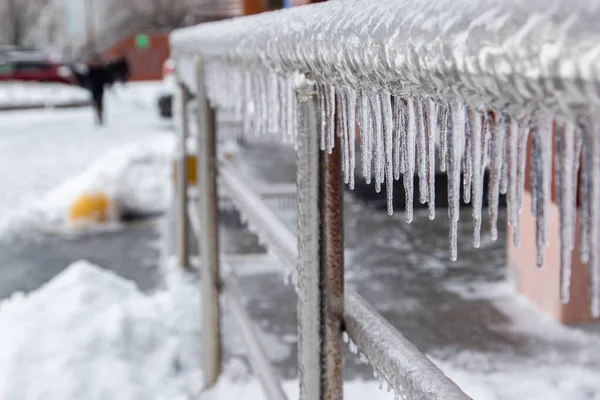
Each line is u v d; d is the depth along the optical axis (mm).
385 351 1471
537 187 757
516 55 677
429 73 871
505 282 5723
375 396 3758
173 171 9516
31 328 4719
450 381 1234
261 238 2883
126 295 5617
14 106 30781
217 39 2703
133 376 4305
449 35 798
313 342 1907
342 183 1868
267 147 13656
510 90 723
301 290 1899
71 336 4617
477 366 4188
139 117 27766
